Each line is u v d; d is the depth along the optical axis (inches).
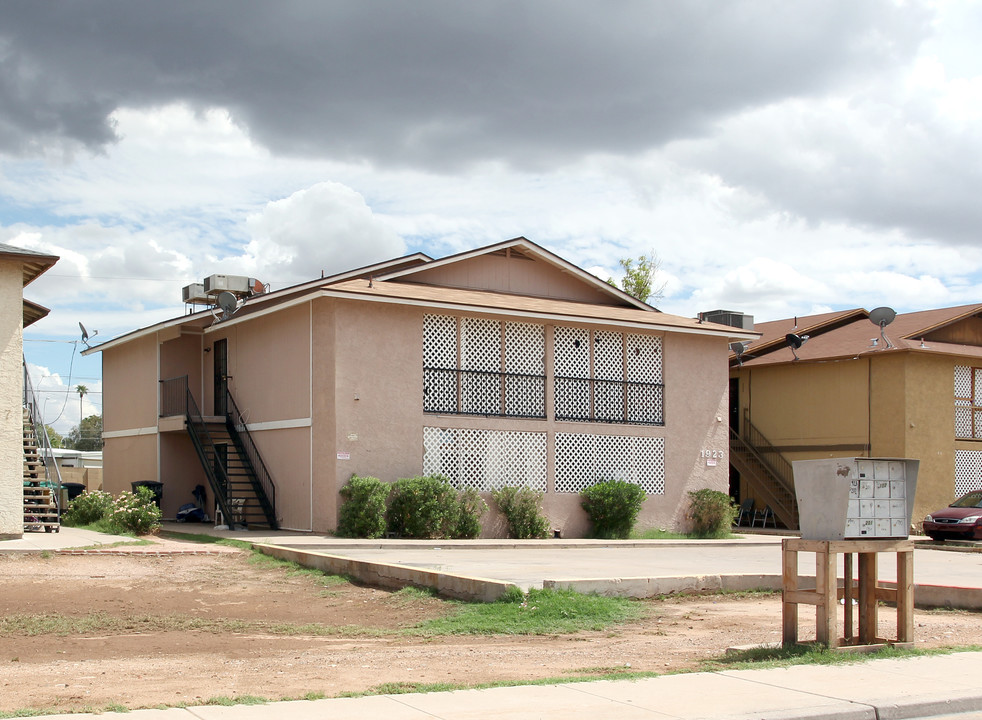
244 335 1021.8
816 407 1344.7
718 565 689.6
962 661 362.6
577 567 642.8
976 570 713.6
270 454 956.6
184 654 375.6
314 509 879.7
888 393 1261.1
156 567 624.4
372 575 576.1
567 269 1082.7
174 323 1072.2
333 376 866.8
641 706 284.4
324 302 885.2
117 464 1206.9
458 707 279.9
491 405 962.1
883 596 390.3
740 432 1445.6
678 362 1091.9
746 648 385.1
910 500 392.2
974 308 1343.5
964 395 1330.0
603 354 1048.2
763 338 1483.8
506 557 729.6
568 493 997.2
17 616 449.7
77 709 271.7
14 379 693.9
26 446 832.3
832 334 1424.7
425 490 863.7
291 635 426.6
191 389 1111.6
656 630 442.3
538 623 446.6
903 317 1411.2
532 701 288.7
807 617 488.7
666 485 1064.2
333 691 303.4
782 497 1347.2
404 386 903.1
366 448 874.1
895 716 290.2
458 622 452.4
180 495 1094.4
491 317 964.6
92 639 406.0
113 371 1235.9
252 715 266.4
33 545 658.2
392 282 964.6
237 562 659.4
